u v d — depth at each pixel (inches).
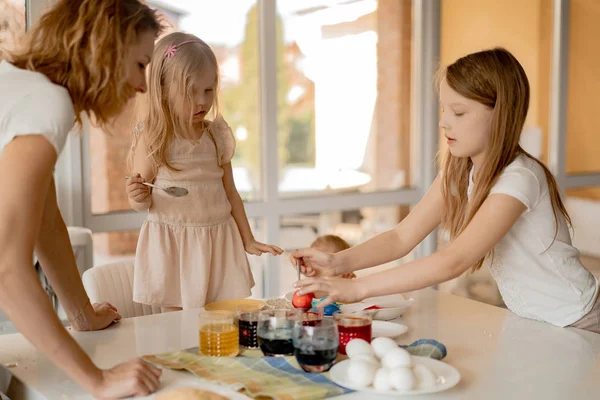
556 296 65.5
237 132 137.9
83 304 61.6
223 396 45.0
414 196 158.2
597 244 176.4
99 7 48.3
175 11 129.1
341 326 55.1
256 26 137.6
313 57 143.9
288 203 143.1
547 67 167.0
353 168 151.3
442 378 49.0
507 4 161.3
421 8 153.8
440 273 61.1
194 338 60.5
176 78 82.4
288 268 144.9
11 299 44.9
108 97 49.9
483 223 62.3
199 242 86.0
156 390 48.2
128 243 128.2
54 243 59.1
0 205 44.6
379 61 151.6
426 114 156.1
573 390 48.6
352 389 47.7
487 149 64.2
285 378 49.1
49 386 50.3
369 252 72.8
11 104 46.5
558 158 169.2
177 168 85.4
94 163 122.9
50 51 49.1
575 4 166.9
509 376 51.2
